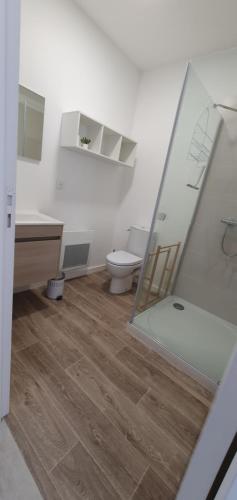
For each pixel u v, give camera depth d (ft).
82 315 6.75
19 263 5.60
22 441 3.32
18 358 4.80
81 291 8.22
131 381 4.73
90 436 3.55
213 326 7.13
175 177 6.40
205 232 7.61
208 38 6.59
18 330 5.66
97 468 3.17
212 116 6.72
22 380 4.30
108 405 4.11
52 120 6.64
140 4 5.85
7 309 3.03
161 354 5.65
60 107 6.73
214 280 7.59
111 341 5.85
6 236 2.69
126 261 7.90
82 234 8.45
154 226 6.41
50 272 6.46
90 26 6.72
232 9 5.50
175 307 7.87
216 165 7.16
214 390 4.79
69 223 8.39
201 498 2.07
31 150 6.36
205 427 1.88
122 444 3.52
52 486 2.90
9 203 2.59
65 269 8.38
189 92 5.60
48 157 6.89
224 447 1.81
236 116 6.59
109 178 9.36
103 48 7.30
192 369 5.13
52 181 7.26
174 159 6.06
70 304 7.23
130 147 9.11
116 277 8.16
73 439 3.47
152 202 9.17
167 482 3.16
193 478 2.08
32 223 5.54
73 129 6.63
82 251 8.75
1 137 2.31
